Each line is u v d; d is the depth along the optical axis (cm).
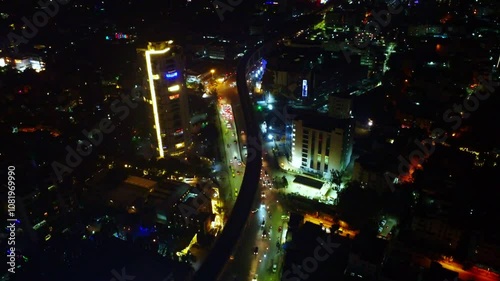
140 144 15038
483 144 12631
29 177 9988
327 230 10038
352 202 10975
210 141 15725
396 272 7894
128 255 8488
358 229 10212
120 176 12731
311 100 18800
